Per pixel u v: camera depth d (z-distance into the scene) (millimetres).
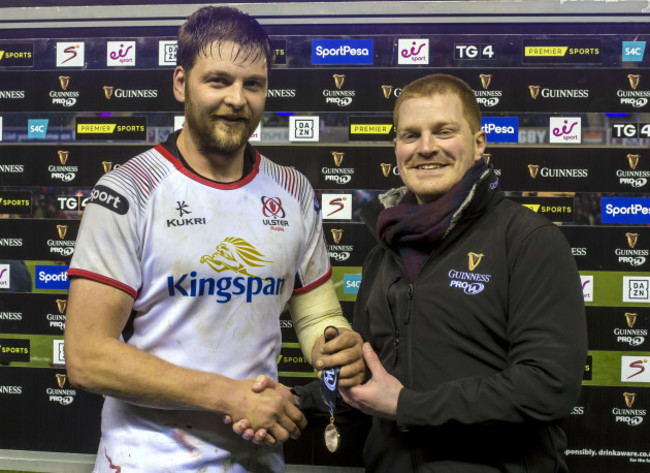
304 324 1134
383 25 1478
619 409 1434
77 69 1537
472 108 1031
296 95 1499
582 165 1445
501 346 968
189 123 971
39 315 1545
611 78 1438
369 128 1487
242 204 996
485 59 1460
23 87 1549
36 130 1548
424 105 1003
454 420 896
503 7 1445
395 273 1053
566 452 1444
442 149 1000
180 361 951
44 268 1545
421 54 1472
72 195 1539
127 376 879
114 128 1531
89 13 1526
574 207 1448
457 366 956
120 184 949
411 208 1020
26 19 1539
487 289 949
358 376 997
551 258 924
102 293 909
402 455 993
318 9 1483
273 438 951
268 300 1004
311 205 1118
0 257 1556
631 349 1435
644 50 1435
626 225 1439
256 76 957
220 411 918
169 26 1515
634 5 1421
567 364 882
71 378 904
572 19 1437
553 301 910
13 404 1557
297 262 1075
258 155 1083
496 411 881
